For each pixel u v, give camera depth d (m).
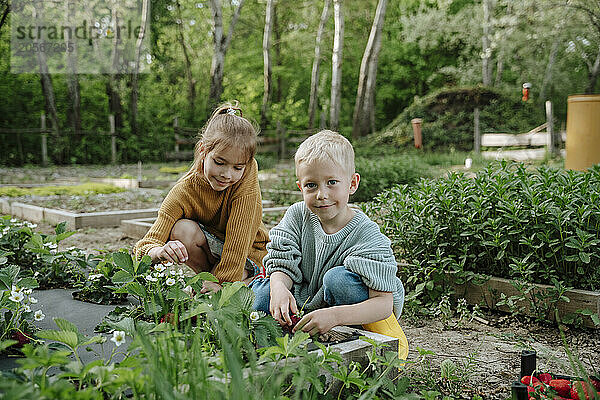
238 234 3.23
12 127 22.34
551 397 1.92
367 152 21.30
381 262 2.46
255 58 33.34
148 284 2.61
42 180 13.96
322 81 33.09
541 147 19.50
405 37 30.36
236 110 3.30
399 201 4.33
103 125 24.44
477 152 19.81
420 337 3.23
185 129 24.44
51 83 22.95
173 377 1.52
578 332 3.28
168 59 31.03
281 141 23.70
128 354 1.95
